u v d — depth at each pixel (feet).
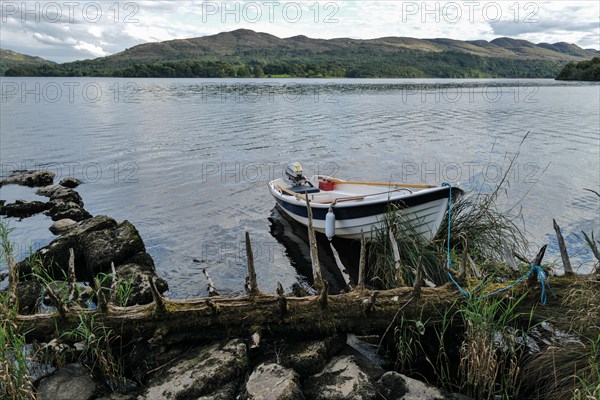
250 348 19.34
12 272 22.27
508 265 26.55
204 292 28.96
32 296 26.63
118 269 28.99
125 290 25.50
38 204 45.85
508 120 115.44
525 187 52.03
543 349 19.17
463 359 18.62
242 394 17.17
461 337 21.21
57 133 94.32
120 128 101.04
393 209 30.66
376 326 20.59
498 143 81.30
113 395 18.01
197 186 54.34
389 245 28.84
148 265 30.99
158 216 43.93
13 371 17.80
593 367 16.40
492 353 18.30
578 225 39.78
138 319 20.20
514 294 20.40
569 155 69.87
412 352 20.33
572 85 333.21
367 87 285.84
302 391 17.53
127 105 157.69
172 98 188.24
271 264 33.19
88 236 32.14
